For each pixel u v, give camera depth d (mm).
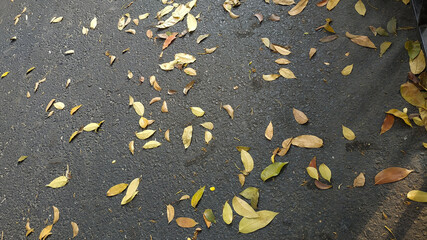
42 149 2879
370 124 2244
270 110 2486
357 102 2342
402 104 2242
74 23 3582
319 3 2824
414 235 1883
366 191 2053
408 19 2520
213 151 2438
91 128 2816
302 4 2855
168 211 2295
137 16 3357
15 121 3121
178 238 2205
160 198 2369
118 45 3238
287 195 2158
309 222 2053
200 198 2281
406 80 2311
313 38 2691
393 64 2391
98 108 2928
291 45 2715
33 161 2842
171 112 2701
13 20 3887
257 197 2178
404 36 2471
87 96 3029
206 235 2166
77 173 2658
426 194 1947
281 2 2941
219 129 2514
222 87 2693
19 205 2668
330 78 2486
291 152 2285
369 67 2439
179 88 2797
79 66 3246
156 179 2449
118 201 2441
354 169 2133
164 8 3277
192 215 2248
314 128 2336
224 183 2299
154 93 2840
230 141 2441
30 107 3156
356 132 2242
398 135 2156
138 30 3256
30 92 3256
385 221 1952
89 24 3510
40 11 3846
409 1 2582
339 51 2572
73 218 2477
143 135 2650
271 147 2344
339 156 2195
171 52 3014
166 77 2889
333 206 2061
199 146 2488
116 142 2703
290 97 2500
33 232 2520
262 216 2113
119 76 3039
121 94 2932
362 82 2400
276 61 2672
